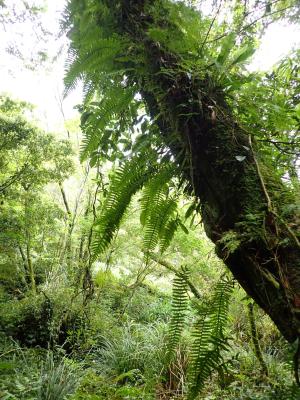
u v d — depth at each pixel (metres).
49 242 5.50
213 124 0.84
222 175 0.80
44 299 4.44
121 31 1.04
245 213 0.75
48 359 3.39
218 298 0.83
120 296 5.11
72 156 5.11
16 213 4.71
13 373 3.13
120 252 4.51
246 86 1.09
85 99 1.31
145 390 2.87
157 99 0.93
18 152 4.57
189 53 0.96
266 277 0.67
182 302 0.92
